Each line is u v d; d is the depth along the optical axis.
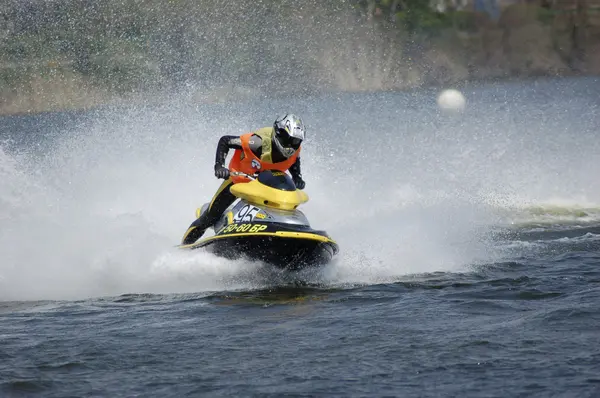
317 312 22.88
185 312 23.41
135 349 19.52
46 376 17.67
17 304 25.27
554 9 132.50
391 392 16.27
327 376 17.25
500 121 69.44
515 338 19.52
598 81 119.44
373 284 26.59
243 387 16.75
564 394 15.84
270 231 25.92
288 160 27.55
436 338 19.72
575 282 25.69
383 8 120.75
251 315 22.73
